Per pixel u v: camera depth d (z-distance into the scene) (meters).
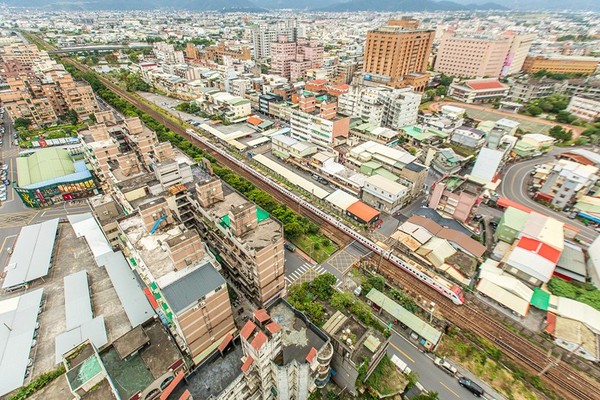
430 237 78.00
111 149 89.62
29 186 91.44
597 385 51.59
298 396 45.56
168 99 192.50
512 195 100.56
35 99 140.75
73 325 57.19
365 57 199.12
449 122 138.00
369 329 50.41
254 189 94.50
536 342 57.72
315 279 65.81
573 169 91.62
